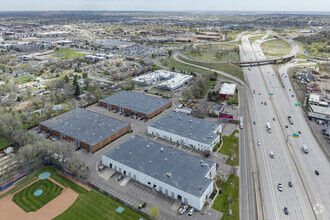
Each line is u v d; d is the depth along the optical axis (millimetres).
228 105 193875
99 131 139500
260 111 183750
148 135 144625
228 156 123250
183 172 100938
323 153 128625
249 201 94125
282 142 139250
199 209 88000
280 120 168375
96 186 100188
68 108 180500
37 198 94000
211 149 127125
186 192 89188
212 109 174375
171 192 93875
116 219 84812
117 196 95438
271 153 124812
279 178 108438
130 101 187000
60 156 114625
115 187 100625
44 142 117938
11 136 133750
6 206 89750
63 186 101000
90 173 109188
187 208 89625
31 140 124375
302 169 115125
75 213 87062
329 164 119062
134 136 130500
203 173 100312
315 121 166875
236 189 100250
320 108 176625
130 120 164875
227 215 86750
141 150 117562
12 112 168250
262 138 143250
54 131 140750
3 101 183125
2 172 108750
